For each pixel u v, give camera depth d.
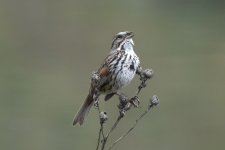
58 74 22.38
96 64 24.08
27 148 15.95
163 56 24.86
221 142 16.83
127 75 8.27
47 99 19.53
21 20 29.52
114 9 32.19
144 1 33.56
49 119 17.62
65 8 31.28
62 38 27.52
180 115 18.27
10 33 27.80
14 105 18.84
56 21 29.66
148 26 30.08
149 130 16.78
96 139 16.12
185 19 31.50
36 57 24.50
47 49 25.77
